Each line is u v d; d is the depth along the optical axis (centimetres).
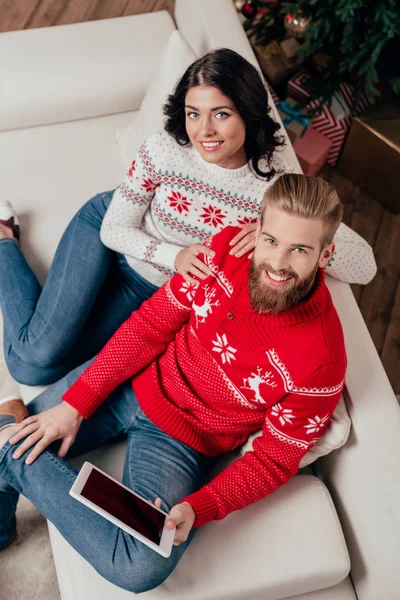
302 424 128
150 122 172
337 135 240
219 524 136
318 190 111
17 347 159
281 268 115
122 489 126
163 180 143
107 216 155
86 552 129
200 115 128
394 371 225
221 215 145
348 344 140
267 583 131
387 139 226
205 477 145
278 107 235
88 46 189
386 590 130
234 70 123
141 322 143
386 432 130
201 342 137
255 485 132
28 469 135
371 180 248
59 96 186
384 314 234
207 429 141
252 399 134
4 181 183
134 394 150
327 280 149
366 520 133
